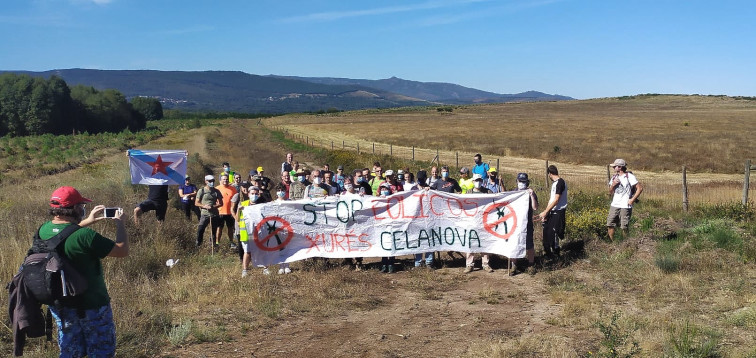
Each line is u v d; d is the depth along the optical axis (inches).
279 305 309.6
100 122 4409.5
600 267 377.1
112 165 1175.6
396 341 259.3
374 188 530.3
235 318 291.6
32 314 170.4
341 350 248.5
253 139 2433.6
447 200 403.5
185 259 428.1
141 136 2620.6
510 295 332.8
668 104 7116.1
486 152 1769.2
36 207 555.2
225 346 251.9
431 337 263.6
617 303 304.5
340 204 402.9
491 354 232.7
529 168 1318.9
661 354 223.5
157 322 272.5
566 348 233.1
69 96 4170.8
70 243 167.6
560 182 399.5
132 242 430.6
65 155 1582.2
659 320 264.2
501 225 394.0
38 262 165.9
